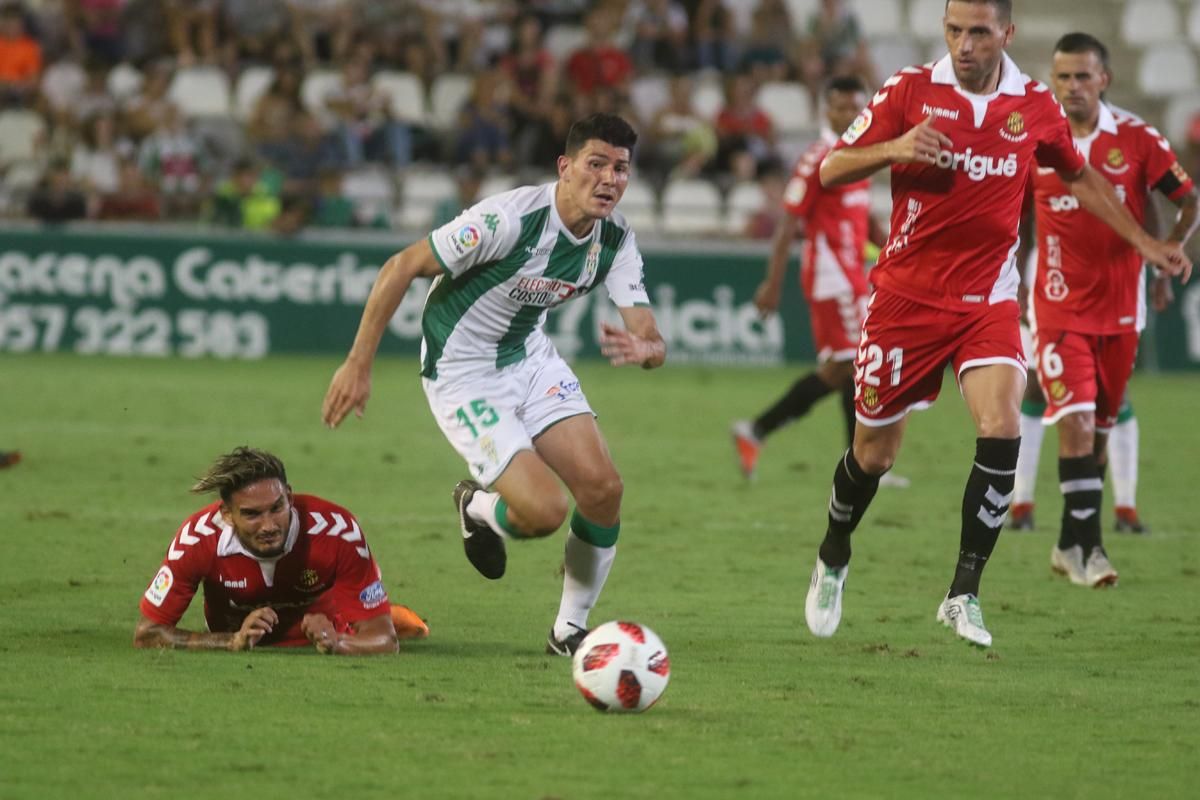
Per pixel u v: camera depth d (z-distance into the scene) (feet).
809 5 285.02
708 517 106.42
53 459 124.47
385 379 193.16
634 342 61.82
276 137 220.43
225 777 45.91
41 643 64.95
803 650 67.62
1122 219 72.69
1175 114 272.51
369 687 57.67
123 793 44.29
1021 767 48.73
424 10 253.65
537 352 65.87
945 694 59.06
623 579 84.89
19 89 232.94
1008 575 88.38
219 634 63.87
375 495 111.96
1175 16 293.23
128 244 207.82
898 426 68.74
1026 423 104.22
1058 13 291.17
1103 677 62.85
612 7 261.24
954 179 65.62
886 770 48.06
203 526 62.69
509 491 62.34
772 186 227.81
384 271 61.36
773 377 206.90
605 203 61.21
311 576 63.00
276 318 211.82
